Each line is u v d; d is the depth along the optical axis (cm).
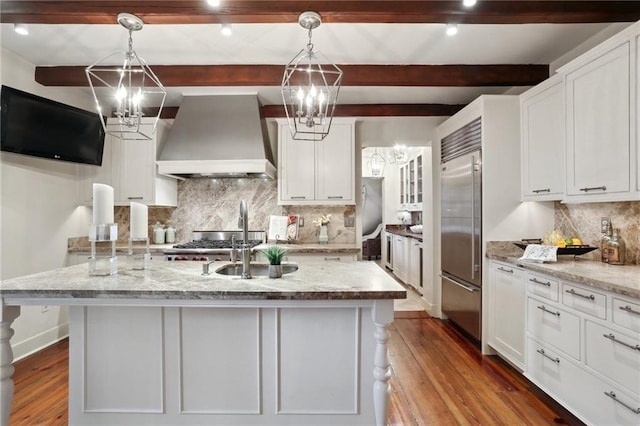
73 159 322
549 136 257
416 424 199
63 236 338
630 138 186
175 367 183
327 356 183
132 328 183
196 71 293
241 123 351
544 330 221
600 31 241
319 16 202
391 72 293
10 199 279
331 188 383
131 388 184
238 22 210
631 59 184
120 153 365
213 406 183
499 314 279
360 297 160
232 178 413
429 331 356
